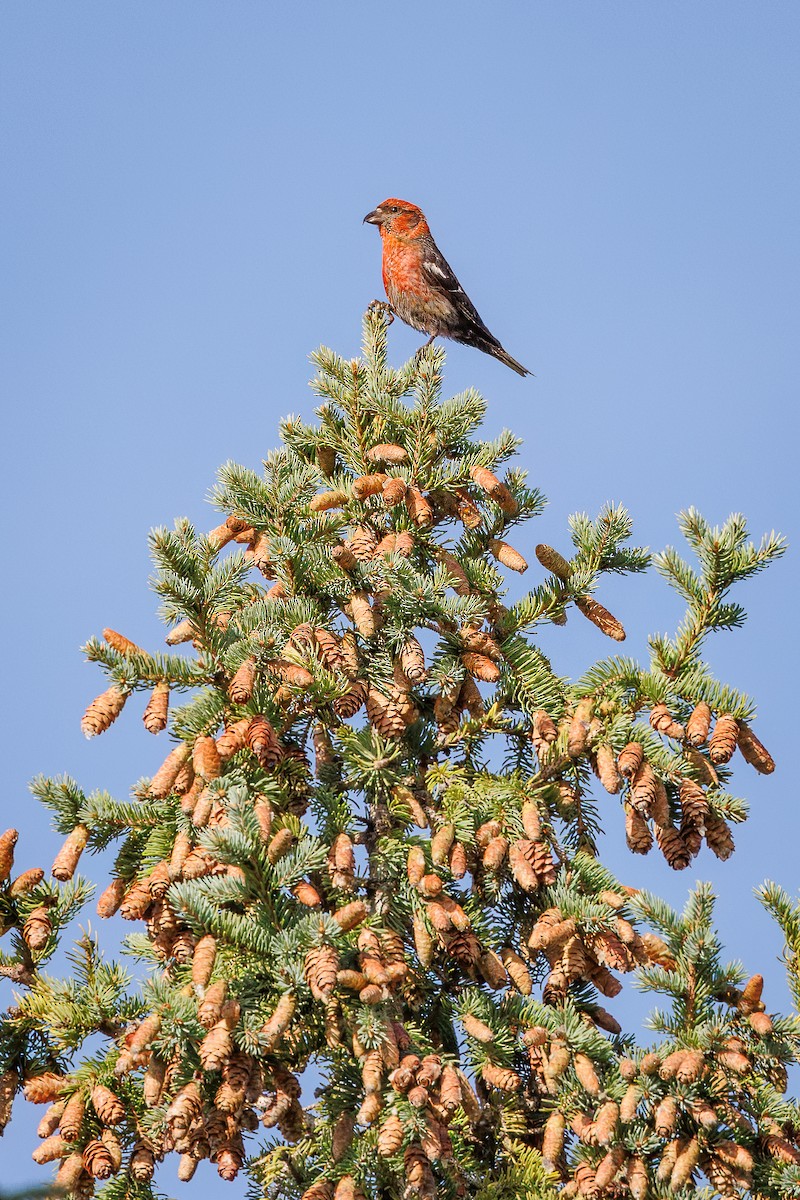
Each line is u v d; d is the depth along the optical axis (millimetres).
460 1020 7918
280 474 9719
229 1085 6734
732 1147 7141
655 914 7707
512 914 8641
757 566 9023
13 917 8156
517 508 10055
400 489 9695
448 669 9062
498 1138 8141
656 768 8305
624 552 10055
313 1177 7883
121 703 8273
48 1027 7754
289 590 9500
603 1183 6992
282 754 8547
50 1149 7105
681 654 9000
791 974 8031
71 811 8352
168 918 7832
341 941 7344
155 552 8594
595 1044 7570
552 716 9039
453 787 8609
